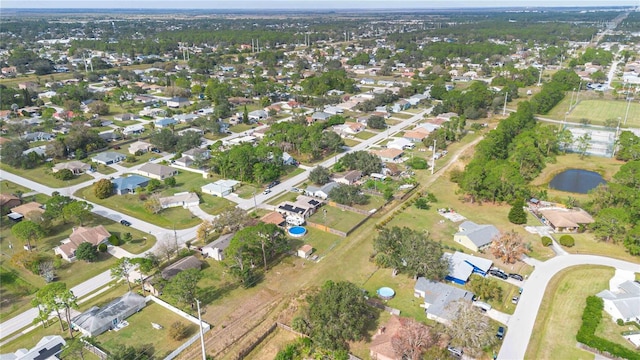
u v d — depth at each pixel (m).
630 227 101.19
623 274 85.62
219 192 126.94
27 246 100.25
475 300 80.00
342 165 144.00
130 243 101.69
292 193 128.75
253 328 74.00
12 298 83.00
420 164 147.38
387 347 66.25
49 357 65.44
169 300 81.25
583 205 115.75
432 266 83.56
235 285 86.06
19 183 137.50
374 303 79.69
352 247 98.94
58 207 108.25
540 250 96.25
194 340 70.81
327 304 69.44
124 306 76.94
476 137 180.50
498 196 120.00
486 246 97.31
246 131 190.62
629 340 69.62
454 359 65.50
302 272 90.06
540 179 137.12
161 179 138.38
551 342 69.88
